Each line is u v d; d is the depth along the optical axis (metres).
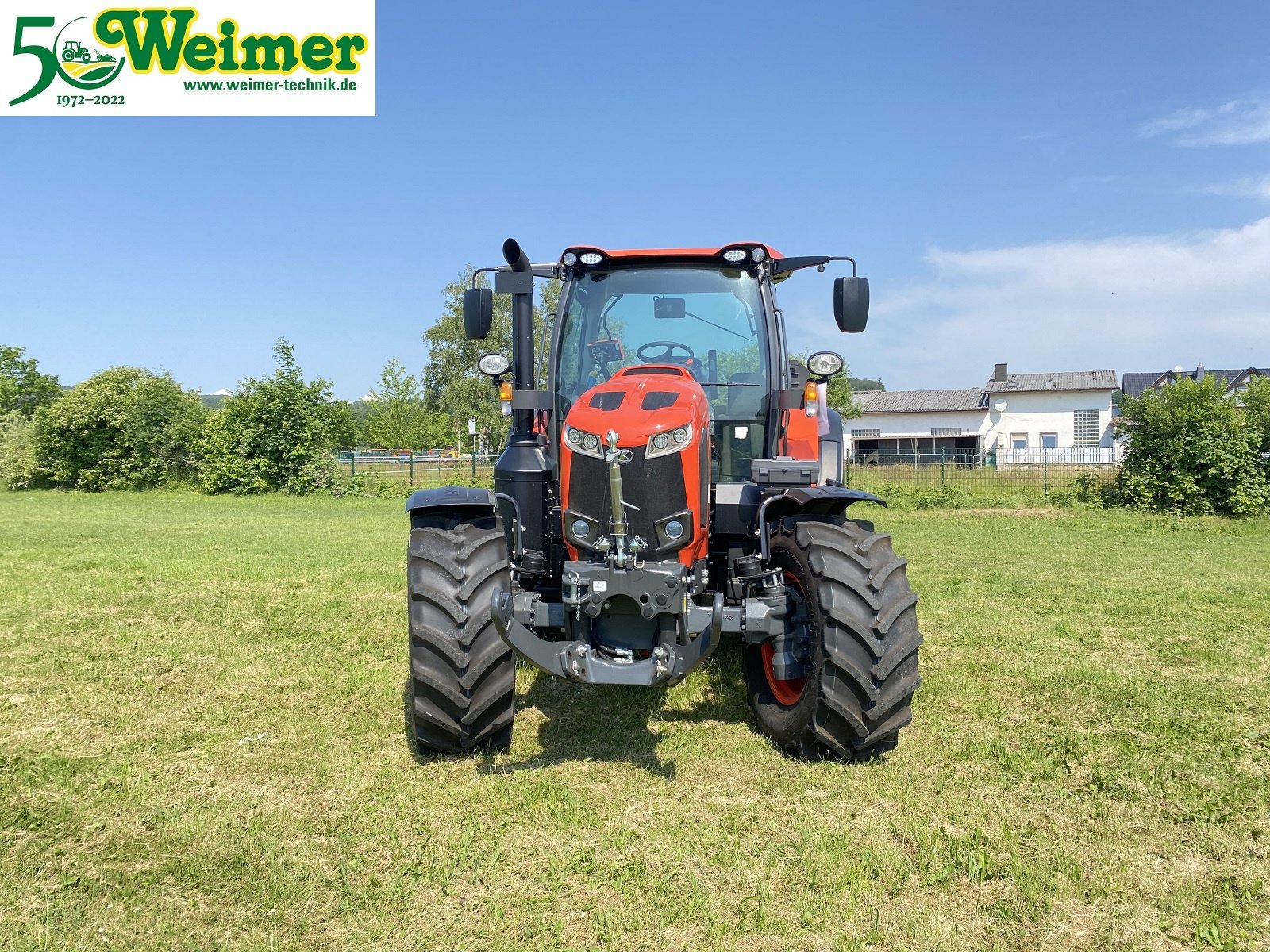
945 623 6.34
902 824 2.95
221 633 5.79
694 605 3.25
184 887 2.51
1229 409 16.06
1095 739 3.81
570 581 3.20
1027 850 2.80
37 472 24.30
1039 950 2.27
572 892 2.52
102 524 14.19
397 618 6.31
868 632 3.32
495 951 2.23
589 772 3.41
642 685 3.17
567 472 3.39
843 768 3.44
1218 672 5.02
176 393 24.08
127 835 2.82
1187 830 2.96
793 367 4.51
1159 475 16.62
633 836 2.85
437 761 3.54
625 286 4.32
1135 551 11.16
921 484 19.59
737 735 3.88
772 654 3.96
